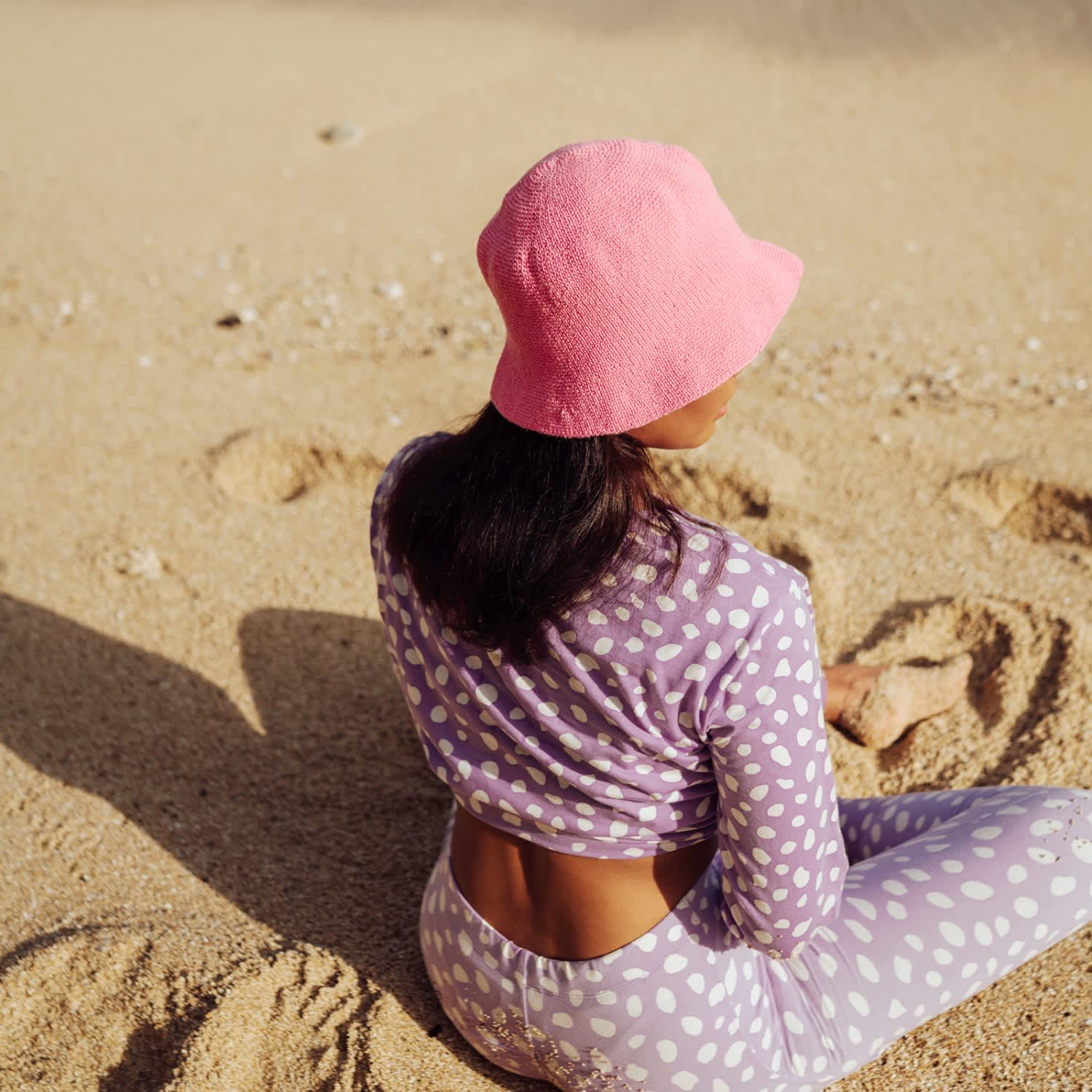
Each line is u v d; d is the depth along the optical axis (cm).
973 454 307
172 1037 173
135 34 752
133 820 215
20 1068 170
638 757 131
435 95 618
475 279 431
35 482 312
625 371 112
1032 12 679
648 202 111
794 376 355
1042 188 484
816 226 457
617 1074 150
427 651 141
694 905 147
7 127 591
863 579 269
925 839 167
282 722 245
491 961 152
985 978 159
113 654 258
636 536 121
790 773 126
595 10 745
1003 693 236
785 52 654
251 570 283
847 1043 154
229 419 337
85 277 436
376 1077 167
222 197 507
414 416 333
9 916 190
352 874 209
